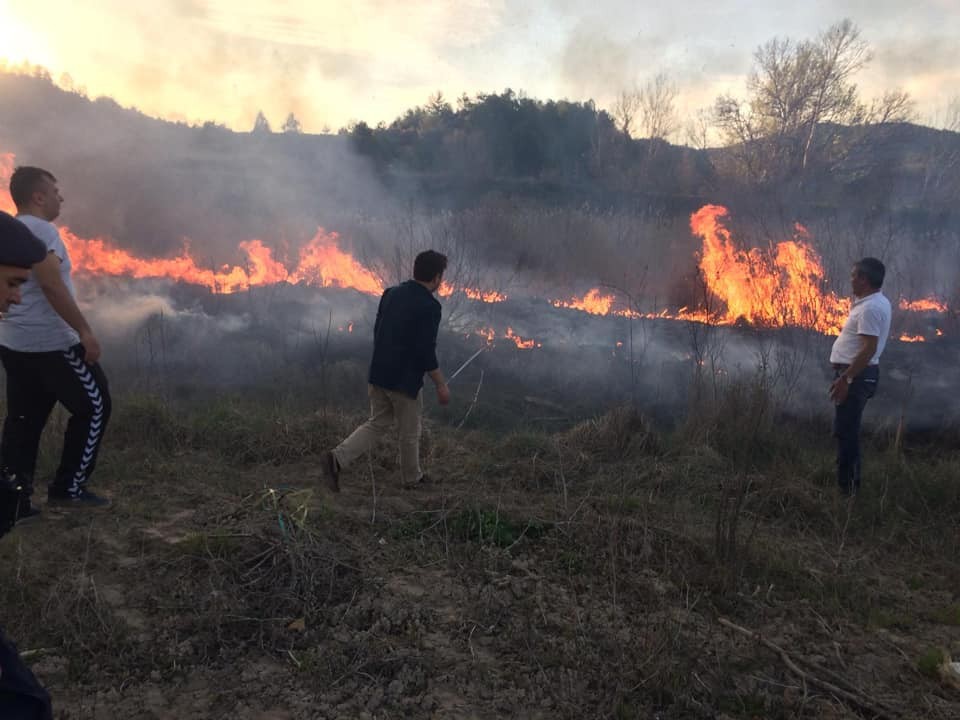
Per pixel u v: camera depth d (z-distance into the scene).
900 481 5.92
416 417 5.24
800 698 3.27
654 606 3.92
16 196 4.05
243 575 3.76
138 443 5.69
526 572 4.20
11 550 3.97
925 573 4.68
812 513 5.38
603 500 5.20
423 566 4.22
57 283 3.98
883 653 3.70
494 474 5.75
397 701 3.05
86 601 3.54
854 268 5.57
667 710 3.13
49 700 1.79
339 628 3.50
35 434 4.38
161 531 4.35
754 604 4.05
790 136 39.66
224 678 3.12
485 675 3.25
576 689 3.22
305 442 5.98
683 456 6.15
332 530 4.38
